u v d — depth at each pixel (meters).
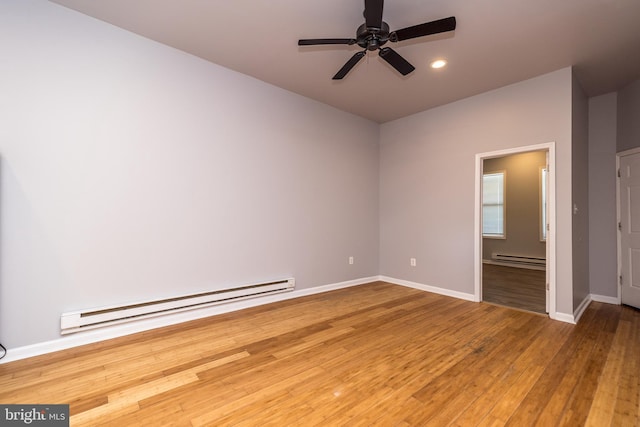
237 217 3.41
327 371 2.10
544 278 5.29
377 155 5.11
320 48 2.94
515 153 3.59
